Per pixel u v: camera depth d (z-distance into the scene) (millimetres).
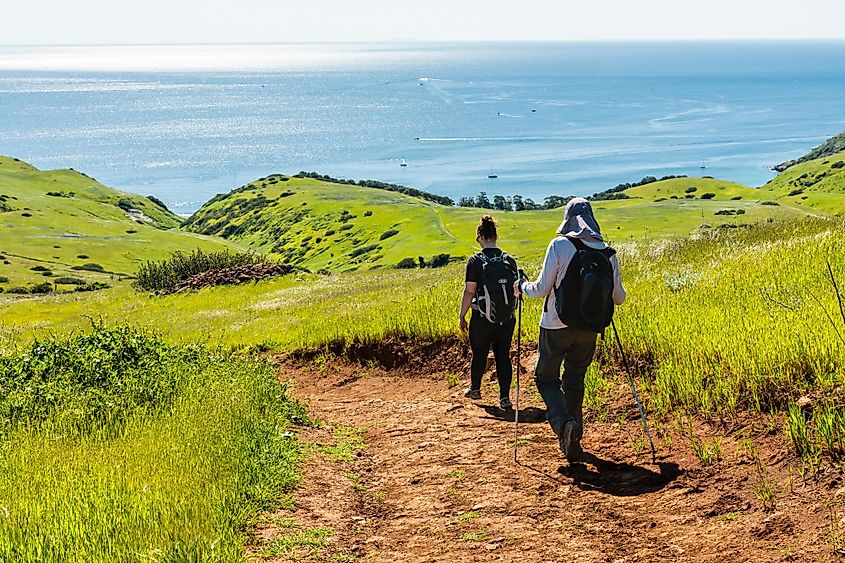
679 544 4922
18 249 131750
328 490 6613
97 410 8445
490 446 7625
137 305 31047
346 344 13438
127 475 6191
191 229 189250
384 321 13570
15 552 4797
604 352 8914
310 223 162875
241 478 6211
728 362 7355
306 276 34719
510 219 134250
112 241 146125
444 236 131875
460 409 9289
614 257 6609
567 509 5766
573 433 6508
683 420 6988
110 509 5387
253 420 7695
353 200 175500
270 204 185875
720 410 6773
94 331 11797
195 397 8633
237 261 39500
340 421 9648
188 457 6559
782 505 5031
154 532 5109
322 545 5434
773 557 4473
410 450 7879
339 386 12344
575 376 6930
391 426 8945
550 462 6855
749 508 5148
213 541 4957
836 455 5340
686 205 143750
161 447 6918
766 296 9234
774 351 6984
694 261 15883
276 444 7293
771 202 150625
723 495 5422
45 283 105438
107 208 196375
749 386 6809
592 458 6750
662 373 7707
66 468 6477
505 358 9109
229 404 8172
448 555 5223
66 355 10359
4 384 9398
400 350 12555
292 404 9555
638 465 6375
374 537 5688
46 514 5371
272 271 34969
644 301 11094
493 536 5441
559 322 6625
